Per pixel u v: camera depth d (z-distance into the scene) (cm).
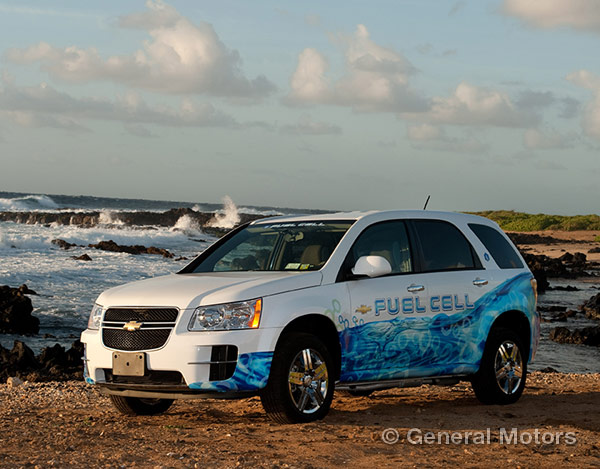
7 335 1850
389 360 726
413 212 793
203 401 848
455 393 927
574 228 9512
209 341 632
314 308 672
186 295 657
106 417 749
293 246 745
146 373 650
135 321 658
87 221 7856
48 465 518
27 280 2838
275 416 664
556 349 1942
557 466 544
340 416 731
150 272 3438
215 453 561
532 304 860
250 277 693
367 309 709
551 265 4588
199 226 8350
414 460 552
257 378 641
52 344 1778
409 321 738
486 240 840
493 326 834
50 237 4928
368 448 587
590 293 3562
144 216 8819
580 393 951
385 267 691
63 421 724
